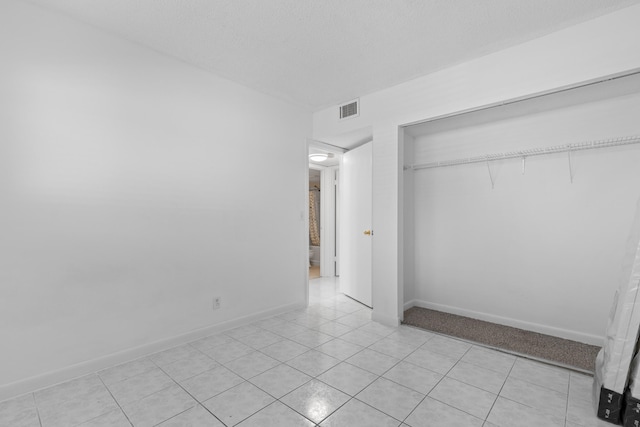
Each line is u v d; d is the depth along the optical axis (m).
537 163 2.87
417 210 3.73
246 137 3.10
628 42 1.90
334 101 3.49
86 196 2.13
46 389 1.92
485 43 2.31
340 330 2.92
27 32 1.91
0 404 1.77
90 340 2.14
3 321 1.83
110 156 2.24
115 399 1.81
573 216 2.69
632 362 1.61
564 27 2.11
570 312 2.71
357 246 3.93
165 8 1.95
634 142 2.38
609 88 2.28
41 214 1.96
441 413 1.68
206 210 2.78
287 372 2.12
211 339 2.70
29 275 1.91
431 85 2.80
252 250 3.14
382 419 1.63
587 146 2.53
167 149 2.54
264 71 2.78
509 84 2.37
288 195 3.51
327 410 1.71
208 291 2.79
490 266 3.17
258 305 3.20
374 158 3.21
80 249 2.10
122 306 2.28
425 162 3.66
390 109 3.08
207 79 2.79
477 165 3.25
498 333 2.81
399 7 1.91
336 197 5.45
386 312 3.10
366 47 2.38
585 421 1.62
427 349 2.50
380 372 2.12
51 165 2.00
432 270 3.62
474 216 3.28
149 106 2.43
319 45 2.36
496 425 1.58
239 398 1.82
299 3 1.88
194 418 1.64
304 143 3.70
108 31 2.21
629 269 1.69
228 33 2.22
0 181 1.83
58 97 2.02
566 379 2.04
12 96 1.86
